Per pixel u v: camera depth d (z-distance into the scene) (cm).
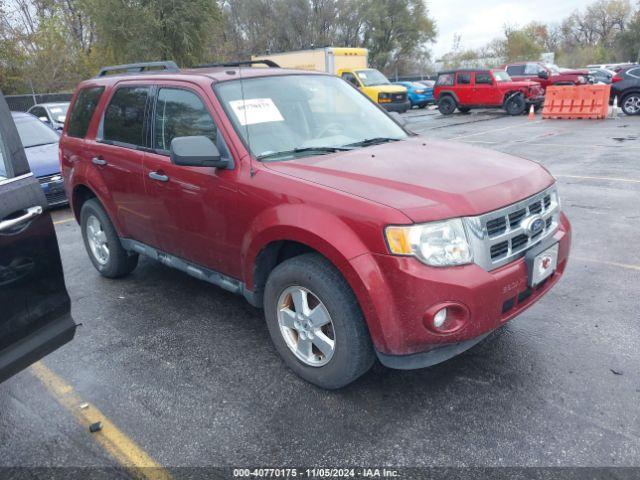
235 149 346
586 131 1467
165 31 2173
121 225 469
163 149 405
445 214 273
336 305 294
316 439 283
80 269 559
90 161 481
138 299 473
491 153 369
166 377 347
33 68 2552
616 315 403
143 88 431
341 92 443
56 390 338
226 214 350
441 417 296
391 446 276
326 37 4853
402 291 270
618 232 594
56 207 877
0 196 253
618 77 1845
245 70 412
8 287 257
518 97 2116
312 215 296
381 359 291
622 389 313
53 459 277
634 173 886
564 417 291
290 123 379
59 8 2812
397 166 322
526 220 305
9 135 268
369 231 275
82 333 412
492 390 318
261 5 4734
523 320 402
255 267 341
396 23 5097
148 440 288
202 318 431
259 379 340
